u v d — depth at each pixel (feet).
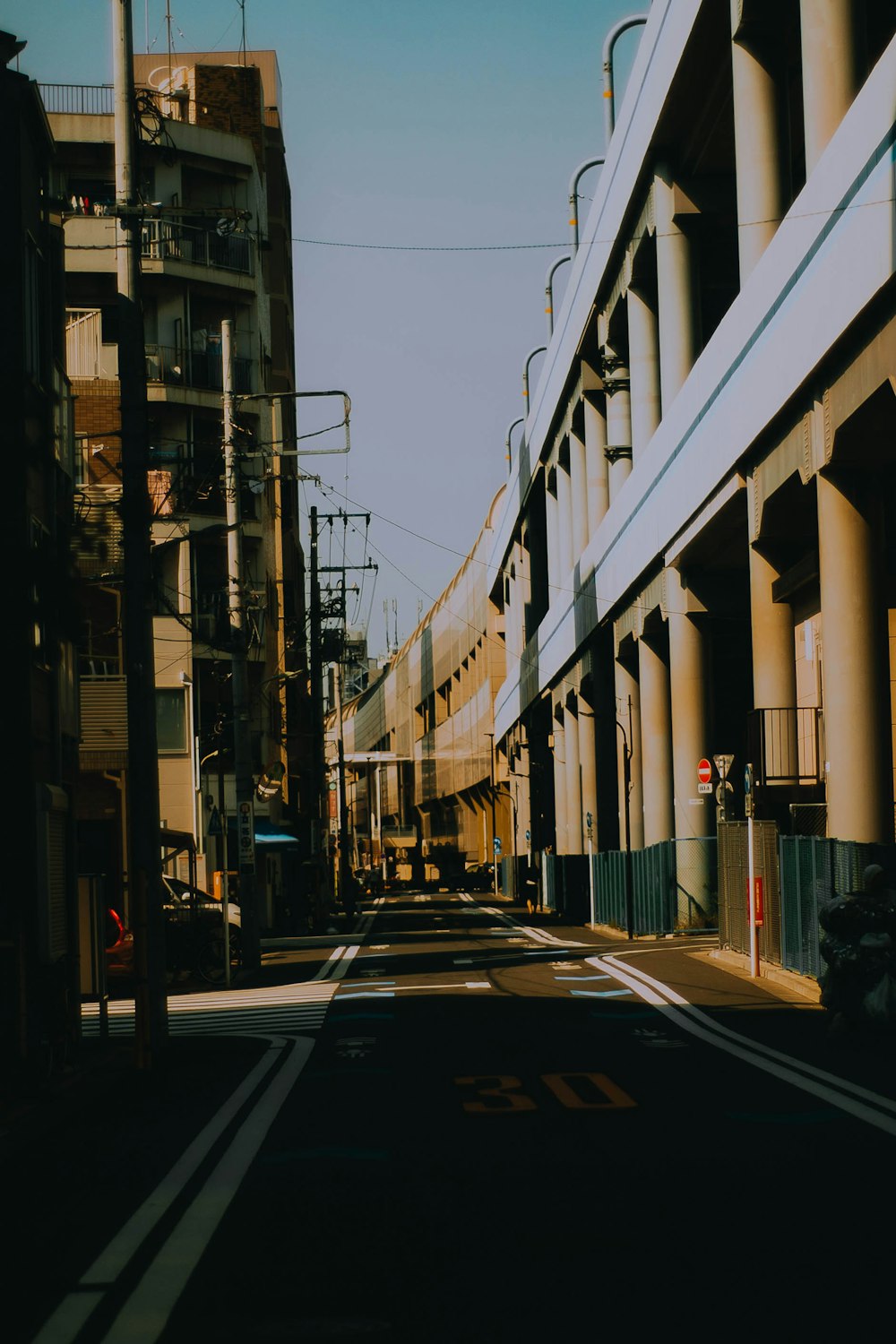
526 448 231.30
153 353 167.53
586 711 187.21
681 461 110.11
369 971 96.27
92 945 60.70
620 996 68.23
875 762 73.41
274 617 194.29
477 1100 37.96
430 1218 24.31
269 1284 20.56
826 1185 26.12
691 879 119.65
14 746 53.01
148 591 56.65
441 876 387.96
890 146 59.98
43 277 60.70
